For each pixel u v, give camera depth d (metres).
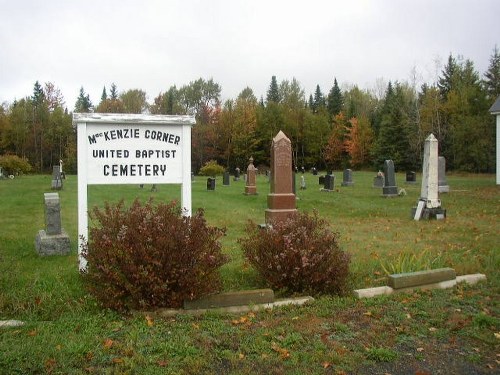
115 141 6.63
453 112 54.25
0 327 4.66
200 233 5.39
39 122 66.44
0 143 64.75
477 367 3.98
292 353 4.13
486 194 21.77
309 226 6.38
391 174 21.56
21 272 6.83
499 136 29.00
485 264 7.73
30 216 13.87
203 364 3.88
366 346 4.35
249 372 3.75
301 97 85.38
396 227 12.37
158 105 78.81
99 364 3.85
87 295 5.62
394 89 75.62
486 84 62.28
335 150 69.94
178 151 6.90
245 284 6.50
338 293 6.08
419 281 6.30
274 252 6.13
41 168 66.19
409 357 4.16
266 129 69.50
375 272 7.23
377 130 67.94
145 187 27.61
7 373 3.62
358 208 16.81
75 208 16.27
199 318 5.03
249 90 85.12
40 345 4.12
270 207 12.46
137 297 5.08
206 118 72.19
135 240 5.16
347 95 87.12
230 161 69.25
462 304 5.65
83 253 5.54
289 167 12.48
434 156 13.88
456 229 11.75
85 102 88.94
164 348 4.14
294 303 5.56
